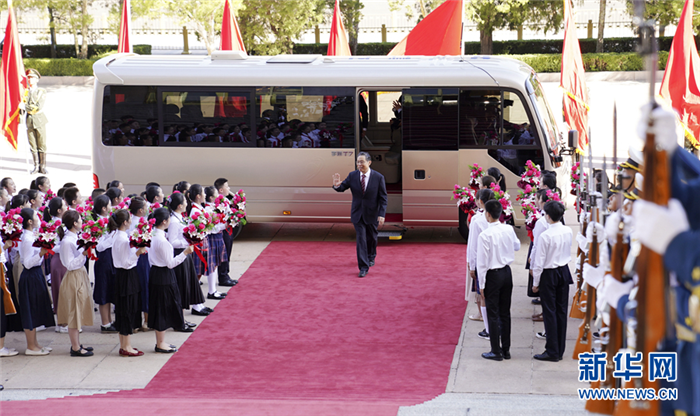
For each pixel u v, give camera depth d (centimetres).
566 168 1255
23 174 1727
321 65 1228
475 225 799
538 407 551
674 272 258
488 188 852
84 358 788
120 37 1677
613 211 553
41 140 1719
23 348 826
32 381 723
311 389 684
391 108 1373
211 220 815
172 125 1242
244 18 3247
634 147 432
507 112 1177
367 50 3672
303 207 1247
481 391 671
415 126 1205
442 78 1185
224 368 753
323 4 3375
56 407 567
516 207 1193
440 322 878
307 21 3272
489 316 742
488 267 732
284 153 1232
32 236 790
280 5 3197
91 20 3503
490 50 3441
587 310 531
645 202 242
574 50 1445
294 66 1230
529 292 908
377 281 1041
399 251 1206
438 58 1257
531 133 1175
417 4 3519
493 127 1185
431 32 1470
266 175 1242
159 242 778
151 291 791
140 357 791
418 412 526
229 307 946
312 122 1222
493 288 734
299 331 858
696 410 275
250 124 1232
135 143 1252
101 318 906
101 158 1260
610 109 2466
